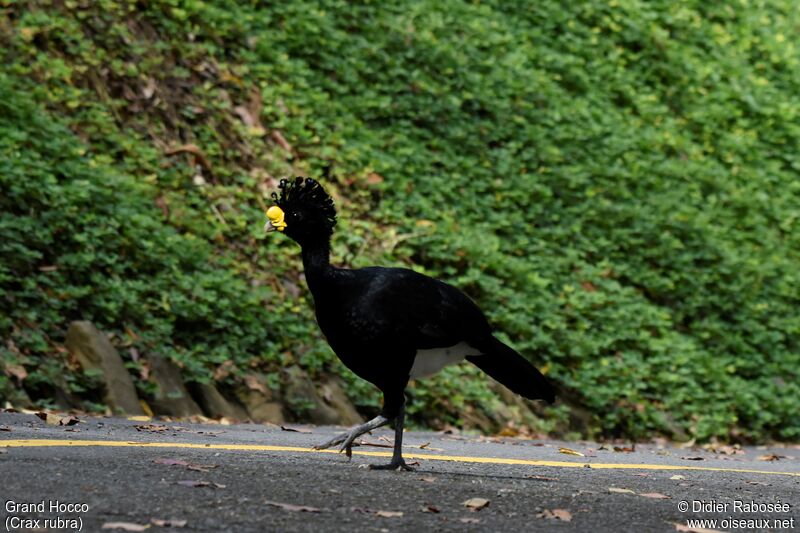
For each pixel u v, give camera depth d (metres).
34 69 21.62
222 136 23.56
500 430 21.11
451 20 30.28
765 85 36.00
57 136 20.50
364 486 10.04
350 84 26.89
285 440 14.84
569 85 31.56
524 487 10.79
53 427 13.79
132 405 17.31
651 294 27.53
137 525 7.63
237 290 20.27
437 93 27.78
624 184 29.39
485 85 29.03
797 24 40.53
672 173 30.81
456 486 10.50
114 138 21.62
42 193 18.97
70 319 18.22
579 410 22.86
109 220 19.58
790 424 25.94
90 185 19.69
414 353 11.58
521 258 25.81
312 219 11.49
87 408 16.84
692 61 35.09
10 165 18.89
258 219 22.25
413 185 25.48
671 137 31.89
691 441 22.86
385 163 25.11
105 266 19.23
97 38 23.30
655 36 34.72
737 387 25.50
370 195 24.53
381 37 28.28
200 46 24.75
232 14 26.05
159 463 10.35
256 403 18.88
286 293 21.50
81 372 17.28
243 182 22.91
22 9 22.64
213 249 21.20
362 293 11.38
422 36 28.89
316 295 11.54
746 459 18.80
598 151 29.78
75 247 19.02
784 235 32.38
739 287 28.77
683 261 28.41
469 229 25.08
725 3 38.84
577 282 25.95
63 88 21.66
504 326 23.36
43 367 16.92
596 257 27.34
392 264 23.11
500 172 27.20
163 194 21.38
